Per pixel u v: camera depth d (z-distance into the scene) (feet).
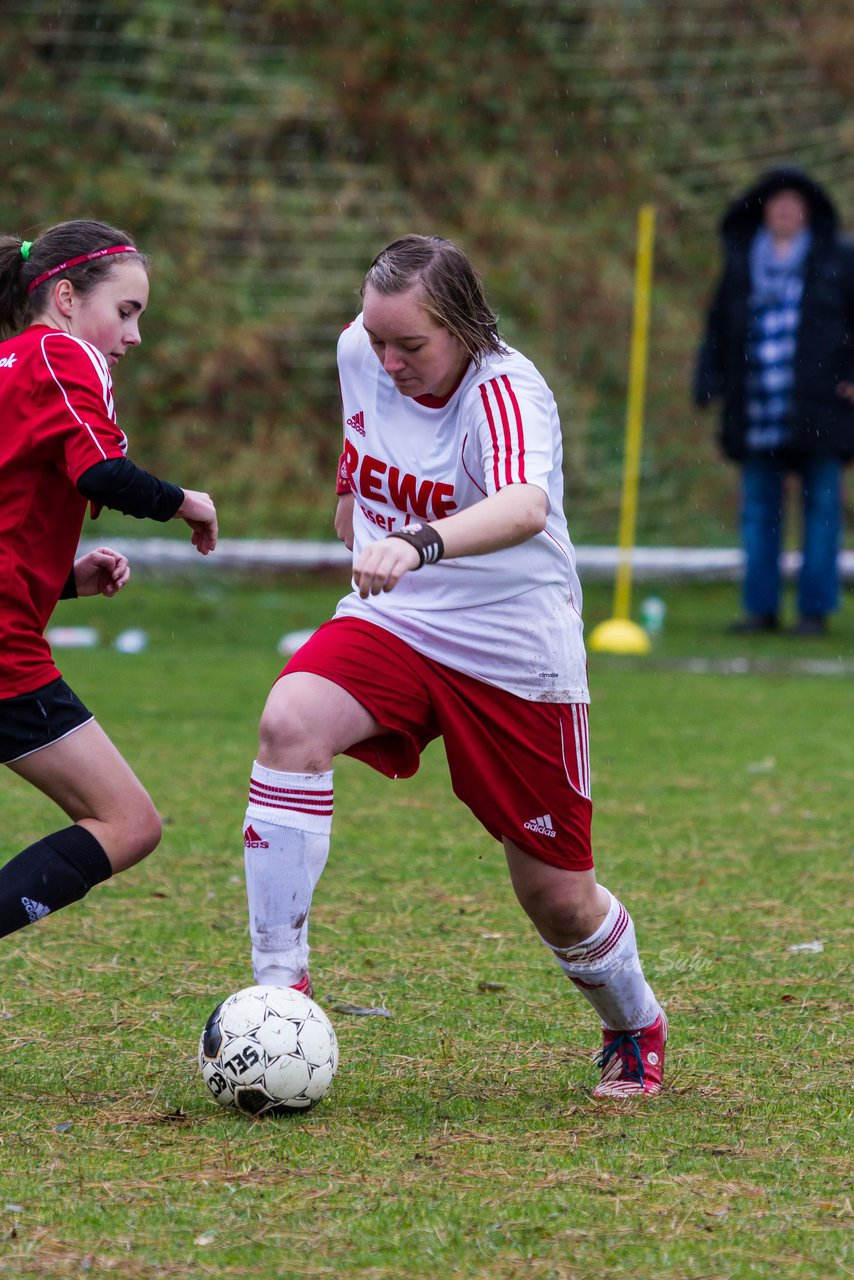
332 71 202.08
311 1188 30.99
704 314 200.85
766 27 214.28
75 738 38.04
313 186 195.83
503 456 34.94
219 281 188.75
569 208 204.44
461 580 36.73
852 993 47.80
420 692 36.83
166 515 38.32
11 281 39.47
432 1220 29.25
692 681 121.39
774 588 146.10
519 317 194.29
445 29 209.36
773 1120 36.06
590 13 213.87
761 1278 26.86
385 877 63.52
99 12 192.44
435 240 36.09
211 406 184.75
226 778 82.94
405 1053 41.70
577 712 37.55
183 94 194.18
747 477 143.74
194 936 53.88
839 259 132.98
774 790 82.69
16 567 37.27
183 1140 33.99
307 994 38.32
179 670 121.29
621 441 189.47
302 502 180.45
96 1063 40.06
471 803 37.52
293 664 37.29
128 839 38.47
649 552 170.91
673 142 209.56
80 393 37.06
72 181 182.09
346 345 38.37
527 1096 38.06
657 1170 32.40
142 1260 27.32
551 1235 28.63
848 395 136.56
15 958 50.65
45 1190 30.71
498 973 50.06
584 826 37.88
